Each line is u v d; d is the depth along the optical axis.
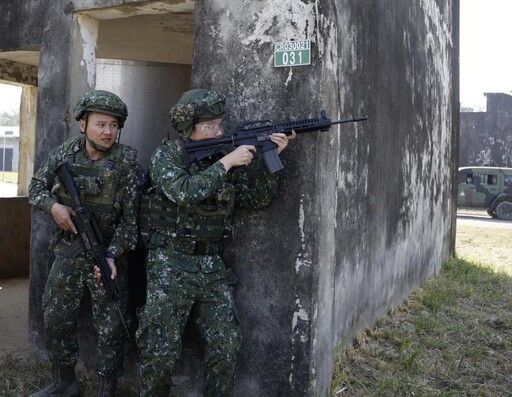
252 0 3.16
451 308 5.58
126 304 3.30
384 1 4.68
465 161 30.30
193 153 2.91
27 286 6.46
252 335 3.18
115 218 3.18
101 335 3.21
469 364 4.14
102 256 3.04
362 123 4.23
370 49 4.36
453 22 8.31
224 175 2.76
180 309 2.89
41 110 4.05
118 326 3.22
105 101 3.06
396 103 5.19
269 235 3.13
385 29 4.75
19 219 6.95
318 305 3.10
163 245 2.95
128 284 3.48
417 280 6.36
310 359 3.05
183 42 5.39
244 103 3.19
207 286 2.93
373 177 4.59
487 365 4.16
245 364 3.20
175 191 2.73
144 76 5.15
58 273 3.22
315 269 3.04
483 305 5.89
